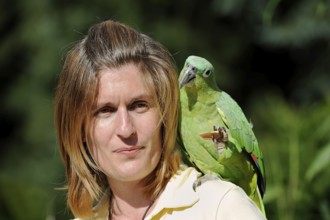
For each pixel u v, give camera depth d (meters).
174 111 3.14
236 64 12.28
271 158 5.55
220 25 12.21
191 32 11.98
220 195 3.00
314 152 5.43
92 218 3.37
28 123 11.73
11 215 5.18
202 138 3.66
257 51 12.36
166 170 3.18
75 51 3.14
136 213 3.24
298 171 5.39
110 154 3.10
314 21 10.98
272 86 12.34
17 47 12.13
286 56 12.27
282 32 11.20
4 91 12.28
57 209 5.05
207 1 12.15
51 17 11.86
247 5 11.40
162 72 3.10
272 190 5.35
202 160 3.72
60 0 12.03
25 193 5.21
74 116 3.13
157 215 3.09
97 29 3.14
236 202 2.96
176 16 12.07
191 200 3.04
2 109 12.23
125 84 3.04
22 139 12.12
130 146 3.06
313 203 5.34
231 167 3.77
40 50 11.77
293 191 5.34
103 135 3.09
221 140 3.65
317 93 11.51
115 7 11.78
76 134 3.17
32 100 11.79
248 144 3.74
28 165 11.32
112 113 3.08
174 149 3.24
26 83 11.98
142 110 3.08
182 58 11.61
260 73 12.42
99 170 3.33
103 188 3.38
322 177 5.33
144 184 3.20
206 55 11.88
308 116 5.76
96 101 3.07
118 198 3.27
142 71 3.07
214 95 3.74
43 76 11.70
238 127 3.73
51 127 11.38
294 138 5.53
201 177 3.14
